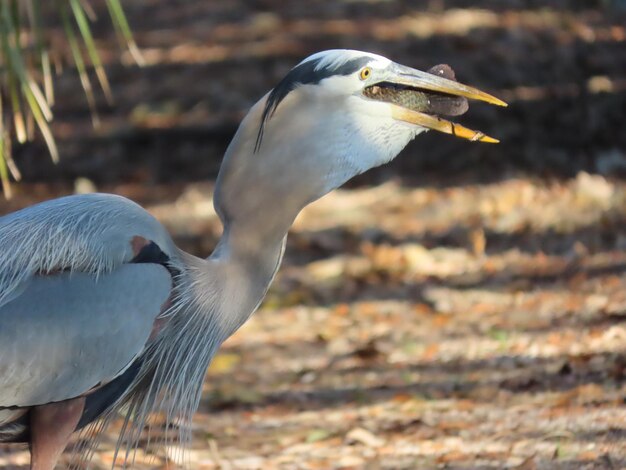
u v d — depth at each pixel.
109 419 7.98
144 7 28.77
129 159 19.84
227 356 12.66
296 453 10.21
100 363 7.35
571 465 9.47
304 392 11.62
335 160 7.81
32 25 10.69
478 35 22.97
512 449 9.95
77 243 7.42
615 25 23.27
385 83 7.90
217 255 8.00
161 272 7.59
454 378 11.68
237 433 10.71
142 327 7.44
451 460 9.85
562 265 14.52
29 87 10.43
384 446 10.25
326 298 14.28
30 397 7.29
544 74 20.86
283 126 7.80
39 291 7.31
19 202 18.47
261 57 23.62
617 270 14.16
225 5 28.02
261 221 7.91
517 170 17.73
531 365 11.79
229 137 20.25
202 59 23.94
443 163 18.30
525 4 24.88
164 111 21.58
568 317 12.97
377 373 12.00
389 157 7.92
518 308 13.39
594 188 16.77
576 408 10.65
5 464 9.89
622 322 12.56
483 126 19.11
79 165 19.75
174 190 18.45
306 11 26.41
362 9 25.86
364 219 16.58
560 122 19.05
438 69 7.97
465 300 13.82
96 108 22.14
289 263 15.41
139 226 7.64
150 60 24.33
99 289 7.37
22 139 10.80
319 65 7.76
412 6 25.56
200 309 7.79
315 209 17.11
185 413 7.92
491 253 15.16
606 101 19.56
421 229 16.08
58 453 7.50
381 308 13.83
